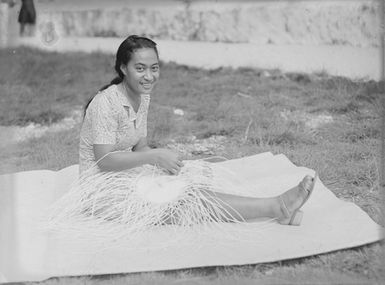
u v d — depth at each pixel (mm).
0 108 5770
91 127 3482
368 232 3176
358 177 4027
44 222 3383
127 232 3229
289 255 2984
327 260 2967
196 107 5844
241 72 7078
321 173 4086
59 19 8484
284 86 6348
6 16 7645
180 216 3311
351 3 6844
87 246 3129
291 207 3273
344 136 4836
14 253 3043
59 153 4656
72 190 3518
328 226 3281
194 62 7527
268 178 3957
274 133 4910
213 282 2799
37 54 7738
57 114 5609
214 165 4059
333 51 6895
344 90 5910
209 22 8047
